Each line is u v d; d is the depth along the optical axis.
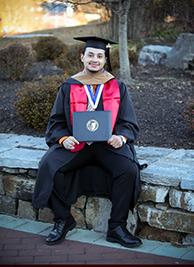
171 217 3.44
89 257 3.27
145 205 3.53
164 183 3.44
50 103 4.92
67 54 7.58
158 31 10.17
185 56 7.75
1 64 7.18
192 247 3.42
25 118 5.03
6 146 4.29
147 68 7.80
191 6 8.98
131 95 5.91
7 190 3.97
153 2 9.70
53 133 3.48
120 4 6.36
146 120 5.07
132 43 9.61
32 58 7.61
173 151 4.13
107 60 3.60
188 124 4.88
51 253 3.32
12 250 3.36
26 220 3.90
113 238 3.47
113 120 3.46
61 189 3.44
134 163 3.42
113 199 3.43
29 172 3.87
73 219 3.59
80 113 3.33
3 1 12.45
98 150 3.46
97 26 11.48
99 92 3.49
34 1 12.34
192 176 3.40
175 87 6.40
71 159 3.43
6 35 11.62
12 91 6.44
